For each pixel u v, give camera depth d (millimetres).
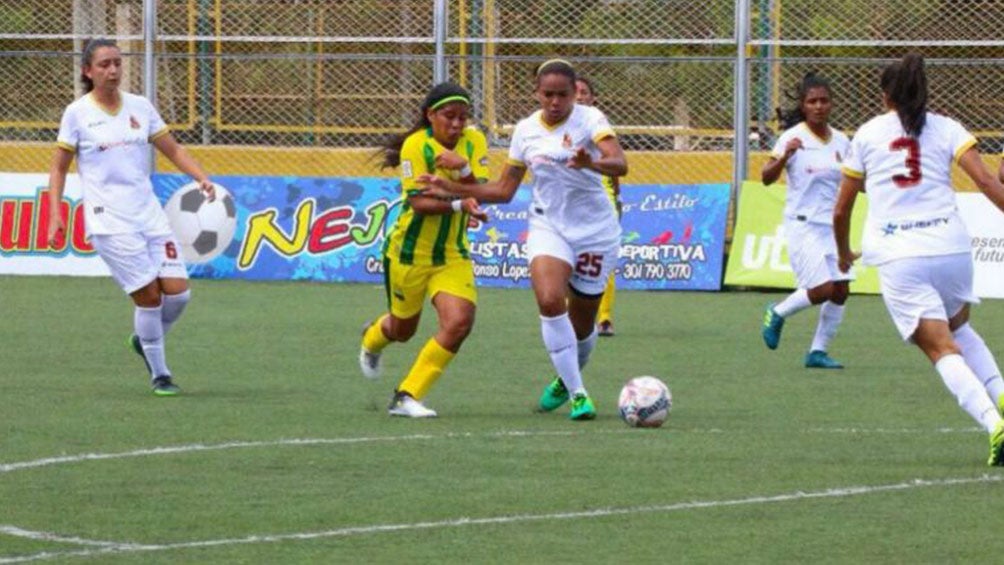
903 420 23688
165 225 26297
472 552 15750
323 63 48844
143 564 15289
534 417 23906
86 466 20016
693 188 44312
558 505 17828
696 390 26938
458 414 24172
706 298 42250
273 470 19781
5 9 49312
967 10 44969
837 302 29984
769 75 45406
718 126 46906
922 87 19938
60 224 26000
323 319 37156
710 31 45969
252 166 47625
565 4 46625
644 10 46281
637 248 44375
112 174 25922
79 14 48562
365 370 25250
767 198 44000
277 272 45312
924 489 18609
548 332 23453
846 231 21062
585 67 47250
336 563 15328
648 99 47125
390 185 45062
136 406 24875
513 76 46906
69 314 37656
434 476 19406
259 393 26344
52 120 49906
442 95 22938
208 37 45812
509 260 44250
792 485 18859
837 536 16391
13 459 20484
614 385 27547
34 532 16562
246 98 49062
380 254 44875
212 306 39500
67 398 25703
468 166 23234
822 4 45406
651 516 17281
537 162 23062
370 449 21172
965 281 19969
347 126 48750
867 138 20203
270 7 48281
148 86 46125
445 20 45062
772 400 25781
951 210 19891
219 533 16531
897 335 35000
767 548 15898
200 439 21953
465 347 32312
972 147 19750
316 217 45344
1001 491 18484
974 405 19547
